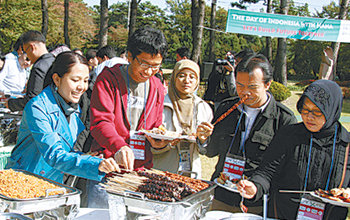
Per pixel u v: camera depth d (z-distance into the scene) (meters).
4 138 3.81
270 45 18.73
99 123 2.31
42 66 3.54
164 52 2.36
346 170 2.02
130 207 1.68
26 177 1.96
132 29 15.40
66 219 1.76
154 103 2.59
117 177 1.95
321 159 2.04
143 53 2.29
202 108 2.92
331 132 2.01
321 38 9.62
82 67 2.13
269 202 2.32
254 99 2.42
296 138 2.10
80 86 2.14
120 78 2.46
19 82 4.83
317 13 31.14
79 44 36.84
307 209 1.92
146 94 2.54
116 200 1.70
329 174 2.02
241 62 2.44
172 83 2.87
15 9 28.72
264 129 2.49
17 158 2.22
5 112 3.80
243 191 2.03
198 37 12.31
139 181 1.89
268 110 2.48
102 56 5.60
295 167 2.09
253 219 1.88
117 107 2.44
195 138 2.43
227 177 2.21
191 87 2.81
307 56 30.05
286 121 2.49
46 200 1.68
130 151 2.04
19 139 2.23
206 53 35.22
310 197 1.93
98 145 2.44
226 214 2.12
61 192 1.79
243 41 38.56
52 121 2.14
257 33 9.43
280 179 2.19
